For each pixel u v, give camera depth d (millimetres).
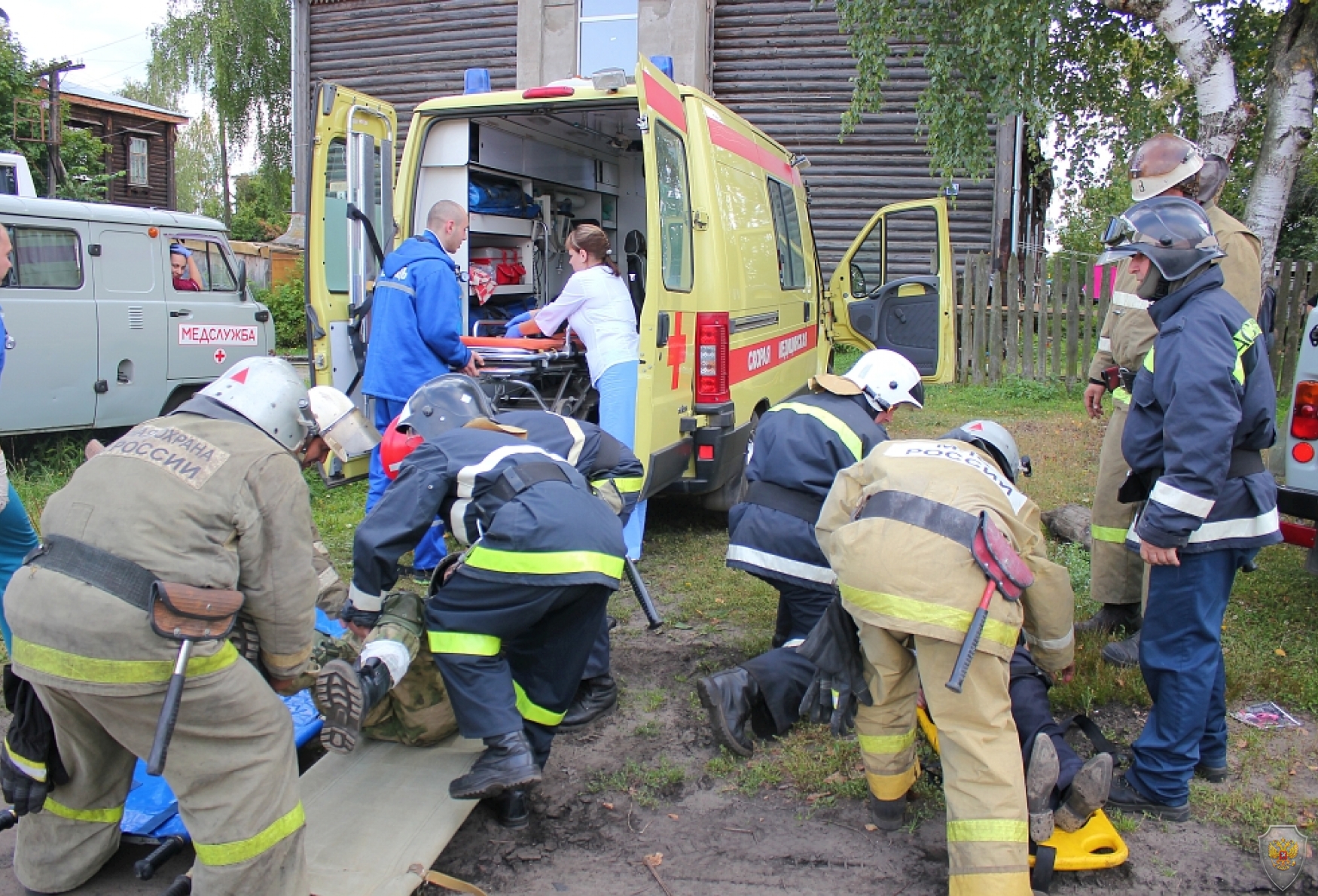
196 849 2326
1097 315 11367
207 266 8586
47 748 2459
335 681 2588
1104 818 2877
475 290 6070
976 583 2482
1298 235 16438
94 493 2268
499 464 2867
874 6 9523
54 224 7250
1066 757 2850
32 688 2428
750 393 6000
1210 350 2684
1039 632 2814
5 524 3340
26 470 7109
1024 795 2482
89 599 2164
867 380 3637
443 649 2824
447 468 2873
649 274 4703
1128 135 10773
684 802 3127
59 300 7285
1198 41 8297
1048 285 11875
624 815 3049
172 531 2221
